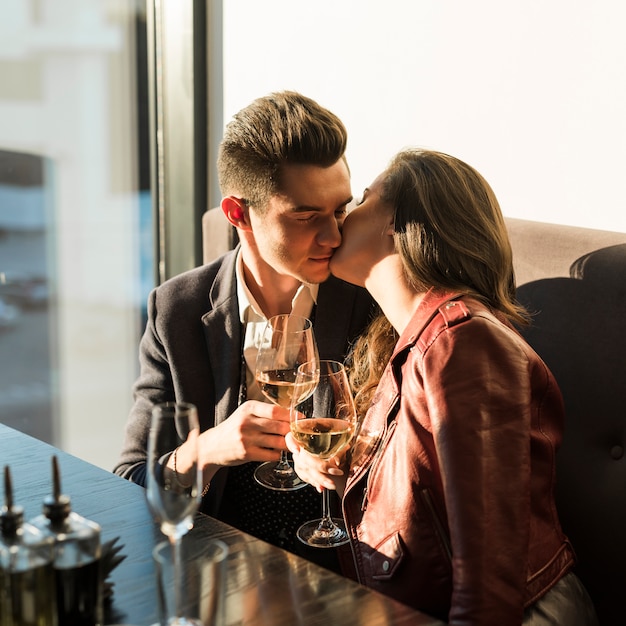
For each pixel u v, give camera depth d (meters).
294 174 1.62
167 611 0.96
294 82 2.44
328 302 1.83
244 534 1.26
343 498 1.44
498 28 1.92
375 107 2.23
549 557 1.36
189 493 1.01
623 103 1.73
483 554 1.19
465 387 1.26
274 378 1.60
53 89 3.36
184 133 2.84
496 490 1.22
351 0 2.24
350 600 1.08
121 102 3.23
